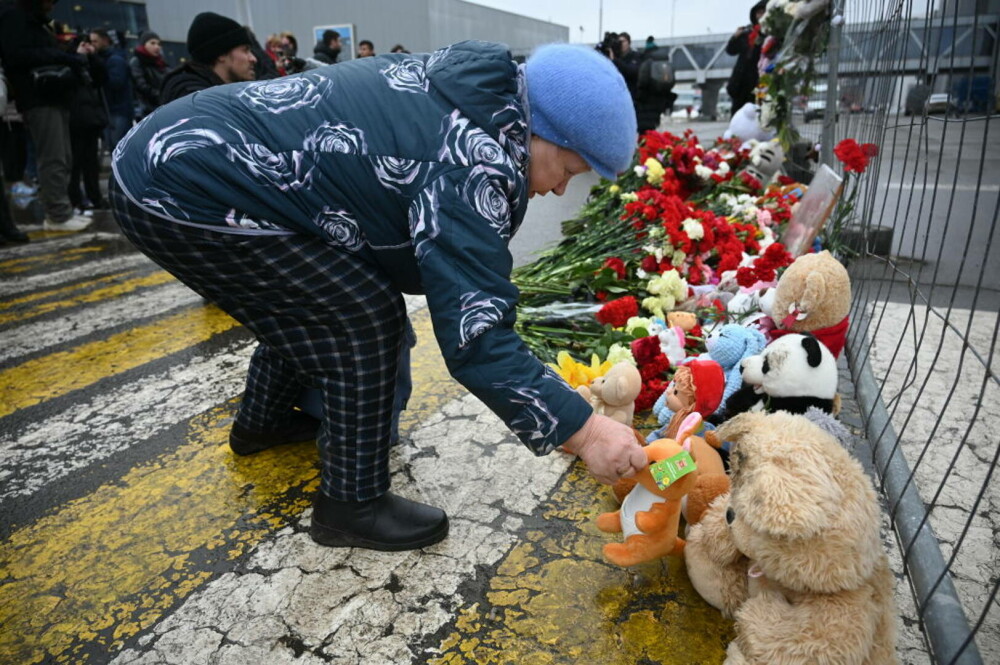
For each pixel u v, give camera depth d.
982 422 2.42
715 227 3.38
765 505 1.19
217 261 1.45
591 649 1.49
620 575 1.70
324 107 1.36
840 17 4.43
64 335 3.63
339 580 1.72
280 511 2.02
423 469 2.18
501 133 1.33
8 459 2.37
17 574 1.79
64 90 6.09
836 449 1.29
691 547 1.58
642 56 10.45
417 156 1.31
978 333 3.20
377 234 1.43
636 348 2.44
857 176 3.32
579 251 3.89
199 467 2.28
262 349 2.15
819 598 1.25
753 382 1.96
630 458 1.39
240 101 1.39
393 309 1.61
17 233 5.96
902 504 1.75
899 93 2.70
